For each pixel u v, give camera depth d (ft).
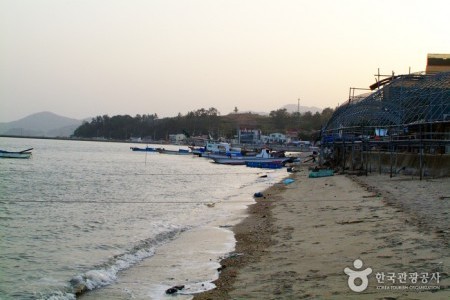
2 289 46.19
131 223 87.45
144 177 209.87
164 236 73.92
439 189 98.89
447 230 52.49
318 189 132.67
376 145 171.32
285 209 97.14
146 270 52.75
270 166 297.12
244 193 145.59
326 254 49.98
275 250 56.80
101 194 138.72
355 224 65.98
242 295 39.19
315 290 37.32
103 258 59.11
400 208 74.49
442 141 121.39
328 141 228.84
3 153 308.19
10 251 63.10
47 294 44.70
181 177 215.72
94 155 430.20
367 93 201.16
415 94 156.25
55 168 246.27
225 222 87.45
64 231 78.84
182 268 53.21
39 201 119.75
